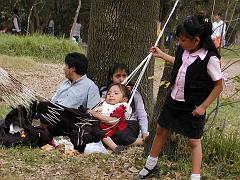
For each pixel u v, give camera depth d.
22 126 7.07
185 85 5.86
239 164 6.62
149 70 7.95
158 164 6.45
